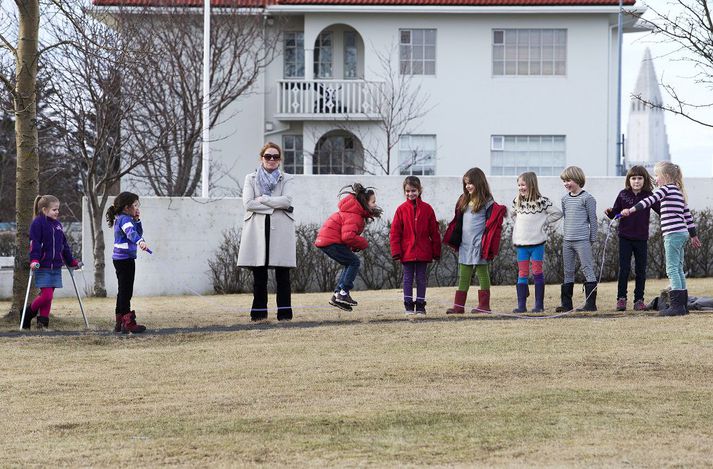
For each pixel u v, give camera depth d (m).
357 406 11.51
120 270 18.19
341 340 16.38
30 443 10.28
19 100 20.31
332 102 44.62
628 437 9.87
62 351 16.30
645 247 20.00
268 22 44.66
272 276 30.08
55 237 19.50
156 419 11.16
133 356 15.60
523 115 44.84
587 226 20.09
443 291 26.42
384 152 44.75
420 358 14.55
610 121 44.88
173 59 40.66
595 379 12.86
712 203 31.16
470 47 44.75
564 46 44.84
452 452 9.41
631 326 16.92
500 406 11.31
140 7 40.97
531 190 20.28
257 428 10.55
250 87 44.19
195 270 30.30
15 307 20.12
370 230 30.12
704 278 30.20
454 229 20.11
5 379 13.89
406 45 44.75
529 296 24.08
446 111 44.75
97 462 9.39
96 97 31.59
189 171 40.09
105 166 34.41
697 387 12.25
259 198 19.17
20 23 20.39
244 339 16.89
